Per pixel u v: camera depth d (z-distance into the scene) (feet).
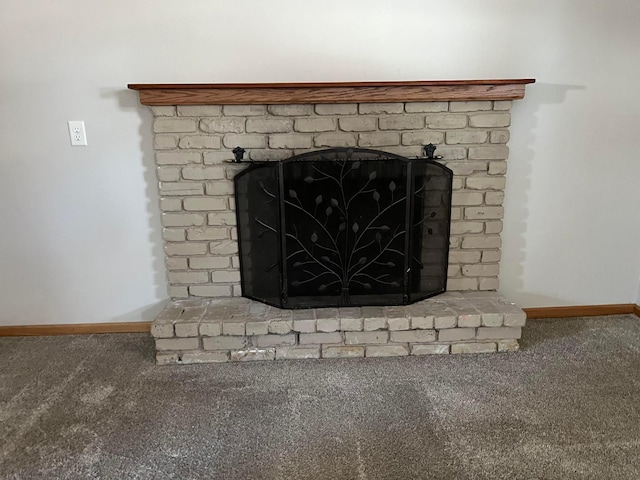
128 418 5.68
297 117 7.04
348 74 7.09
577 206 7.89
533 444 5.14
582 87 7.36
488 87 6.89
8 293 7.77
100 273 7.79
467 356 7.04
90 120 7.11
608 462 4.87
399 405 5.85
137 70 6.95
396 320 6.90
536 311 8.34
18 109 7.00
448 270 7.80
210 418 5.66
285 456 5.03
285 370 6.73
